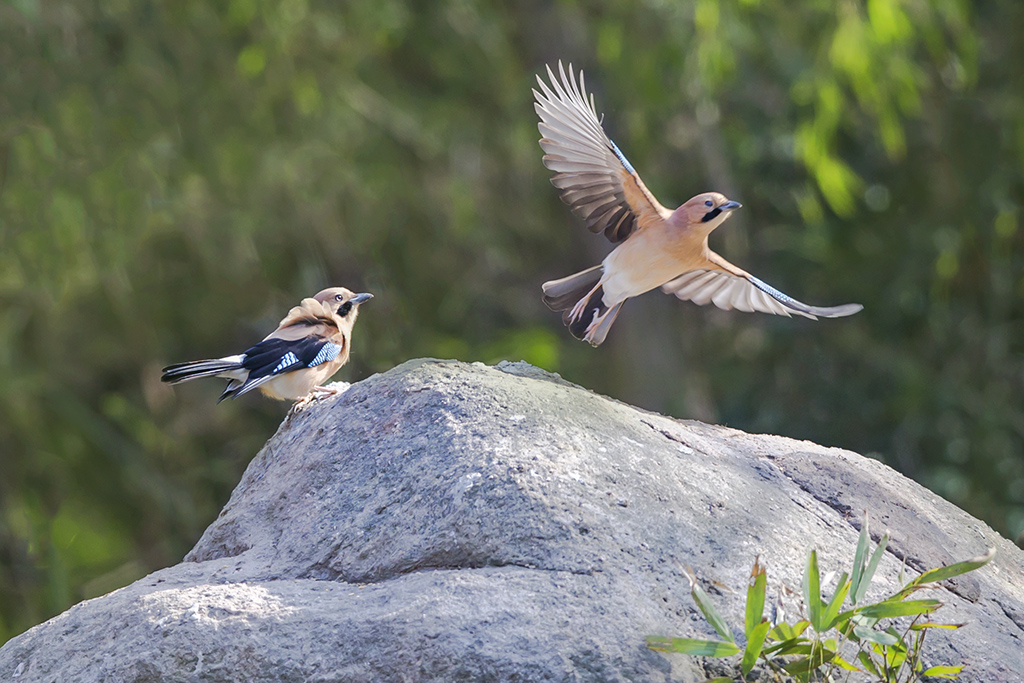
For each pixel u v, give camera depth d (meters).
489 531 5.38
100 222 13.67
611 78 15.90
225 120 14.80
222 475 16.19
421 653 4.88
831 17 13.91
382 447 6.04
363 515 5.75
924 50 16.02
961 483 15.73
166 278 16.12
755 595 4.82
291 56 15.12
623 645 4.88
